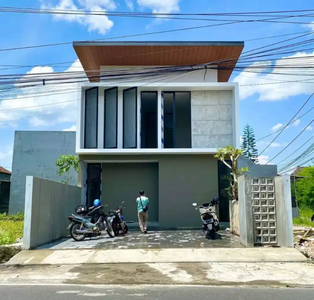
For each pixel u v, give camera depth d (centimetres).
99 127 1366
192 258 773
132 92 1357
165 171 1320
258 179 916
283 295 524
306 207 3142
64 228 1131
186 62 1488
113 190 1478
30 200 874
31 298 506
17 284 593
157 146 1337
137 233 1162
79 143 1319
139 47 1351
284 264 732
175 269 692
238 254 802
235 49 1375
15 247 851
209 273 661
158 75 1399
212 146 1345
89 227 1015
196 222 1284
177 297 511
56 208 1060
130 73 1347
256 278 628
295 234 1164
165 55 1427
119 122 1355
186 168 1317
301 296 518
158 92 1363
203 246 894
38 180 919
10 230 1091
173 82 1428
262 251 826
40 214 927
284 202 882
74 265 734
